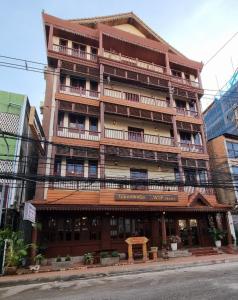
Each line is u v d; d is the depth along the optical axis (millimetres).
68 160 18984
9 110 18078
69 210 16422
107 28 23062
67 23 22078
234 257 16688
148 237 19469
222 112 33125
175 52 27656
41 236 16547
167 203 19734
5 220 14977
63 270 13898
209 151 26875
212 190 22297
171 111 22984
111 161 20484
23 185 17094
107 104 20969
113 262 15469
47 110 20516
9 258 12953
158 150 21062
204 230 21672
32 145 20281
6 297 8992
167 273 12461
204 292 8109
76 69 21344
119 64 22375
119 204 18078
